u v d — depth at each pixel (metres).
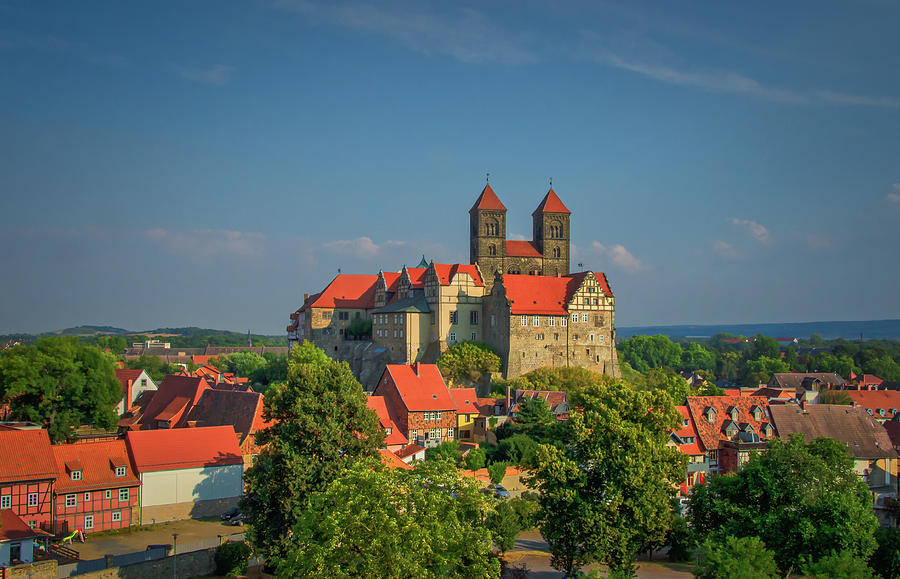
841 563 72.44
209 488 113.25
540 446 89.06
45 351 132.00
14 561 85.06
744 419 145.12
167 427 147.62
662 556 101.25
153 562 84.06
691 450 138.50
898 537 87.19
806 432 145.12
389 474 69.00
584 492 87.38
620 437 88.00
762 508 88.38
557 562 87.56
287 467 88.31
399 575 61.00
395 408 151.25
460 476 74.31
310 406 92.56
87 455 106.94
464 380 194.50
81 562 86.00
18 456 99.19
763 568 71.44
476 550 67.12
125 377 195.62
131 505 106.19
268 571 89.88
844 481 90.19
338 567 62.19
